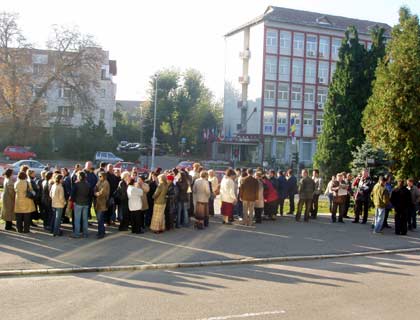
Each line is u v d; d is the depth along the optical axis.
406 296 9.19
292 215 21.14
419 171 23.45
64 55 57.03
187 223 16.81
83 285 9.46
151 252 12.55
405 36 24.03
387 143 23.84
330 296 9.03
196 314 7.66
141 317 7.46
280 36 68.88
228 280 10.19
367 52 33.19
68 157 61.62
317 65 70.62
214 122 85.31
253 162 67.50
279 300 8.62
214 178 19.30
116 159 58.47
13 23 54.34
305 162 70.19
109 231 15.28
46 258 11.47
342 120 32.69
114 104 89.44
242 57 71.81
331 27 70.62
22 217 14.50
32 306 7.96
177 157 72.62
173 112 80.88
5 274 10.13
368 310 8.19
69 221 16.58
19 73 55.19
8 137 57.16
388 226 18.91
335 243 15.07
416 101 23.03
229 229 16.61
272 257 12.62
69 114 61.69
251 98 71.25
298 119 70.12
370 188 19.56
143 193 15.20
